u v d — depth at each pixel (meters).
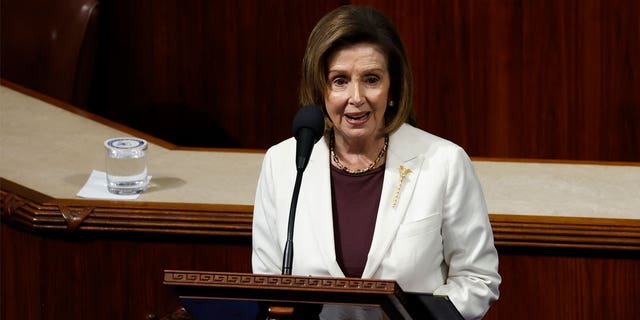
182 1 20.86
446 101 20.00
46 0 19.83
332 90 8.87
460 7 19.52
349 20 8.70
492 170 13.80
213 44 21.03
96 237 12.79
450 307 7.92
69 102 19.66
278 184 9.52
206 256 12.73
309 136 8.31
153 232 12.62
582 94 19.69
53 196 13.13
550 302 12.18
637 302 12.05
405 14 19.67
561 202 12.68
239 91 21.25
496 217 12.08
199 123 21.48
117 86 21.41
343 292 6.91
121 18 21.03
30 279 13.12
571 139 19.92
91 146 15.11
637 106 19.64
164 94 21.39
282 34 20.81
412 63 19.89
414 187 9.23
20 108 16.64
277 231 9.48
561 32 19.44
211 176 13.87
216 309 7.27
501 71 19.73
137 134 15.57
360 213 9.31
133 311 12.99
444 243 9.36
